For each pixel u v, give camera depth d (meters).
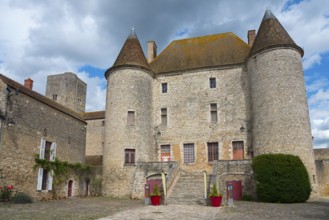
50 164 18.11
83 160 22.62
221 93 22.19
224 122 21.58
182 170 21.28
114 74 22.09
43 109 18.22
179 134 22.28
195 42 26.23
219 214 10.57
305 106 18.17
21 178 15.66
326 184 23.88
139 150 20.64
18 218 9.14
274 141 17.61
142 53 23.42
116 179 19.94
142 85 22.03
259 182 16.06
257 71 19.50
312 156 17.47
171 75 23.70
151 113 22.62
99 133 36.03
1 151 14.42
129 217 9.73
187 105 22.70
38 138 17.41
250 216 10.05
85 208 12.50
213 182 15.01
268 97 18.42
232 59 23.05
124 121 20.80
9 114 15.19
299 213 10.84
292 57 18.78
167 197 14.97
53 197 18.02
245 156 20.45
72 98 46.47
